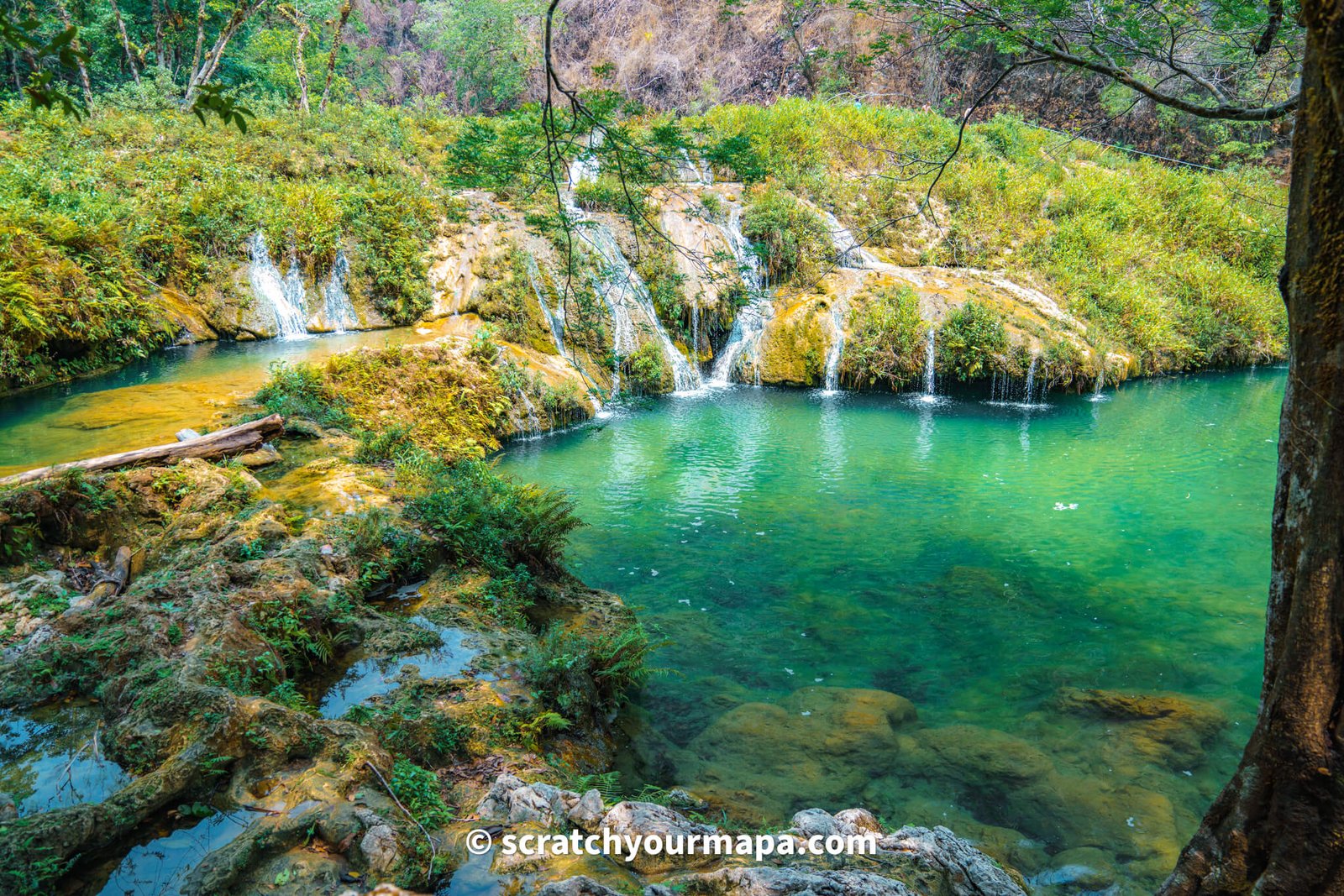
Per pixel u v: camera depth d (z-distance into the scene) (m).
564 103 31.58
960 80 23.41
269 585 5.71
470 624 6.40
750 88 30.97
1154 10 5.13
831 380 17.91
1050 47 5.36
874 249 20.02
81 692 4.61
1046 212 22.11
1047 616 7.95
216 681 4.52
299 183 17.22
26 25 2.30
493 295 15.93
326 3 26.36
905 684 6.81
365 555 6.88
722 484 11.73
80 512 6.63
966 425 15.11
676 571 8.92
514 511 8.03
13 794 3.73
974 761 5.56
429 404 12.21
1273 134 23.62
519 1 31.94
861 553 9.45
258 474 8.54
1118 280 20.58
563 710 5.70
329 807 3.56
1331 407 2.34
